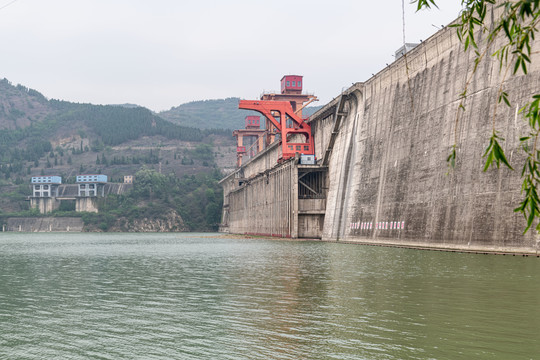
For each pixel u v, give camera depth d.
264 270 46.81
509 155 56.91
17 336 21.06
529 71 55.88
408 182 79.94
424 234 72.50
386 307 25.92
